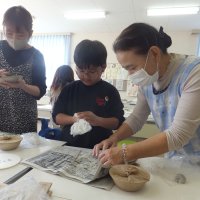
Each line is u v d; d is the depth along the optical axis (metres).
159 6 3.47
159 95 1.03
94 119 1.22
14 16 1.29
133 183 0.76
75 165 0.94
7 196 0.62
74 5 3.61
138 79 0.92
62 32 5.34
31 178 0.72
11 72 1.40
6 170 0.88
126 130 1.15
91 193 0.75
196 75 0.84
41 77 1.55
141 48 0.84
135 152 0.82
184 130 0.80
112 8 3.66
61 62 5.43
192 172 0.94
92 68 1.25
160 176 0.90
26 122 1.51
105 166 0.86
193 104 0.81
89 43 1.23
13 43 1.38
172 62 0.96
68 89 1.43
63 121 1.30
